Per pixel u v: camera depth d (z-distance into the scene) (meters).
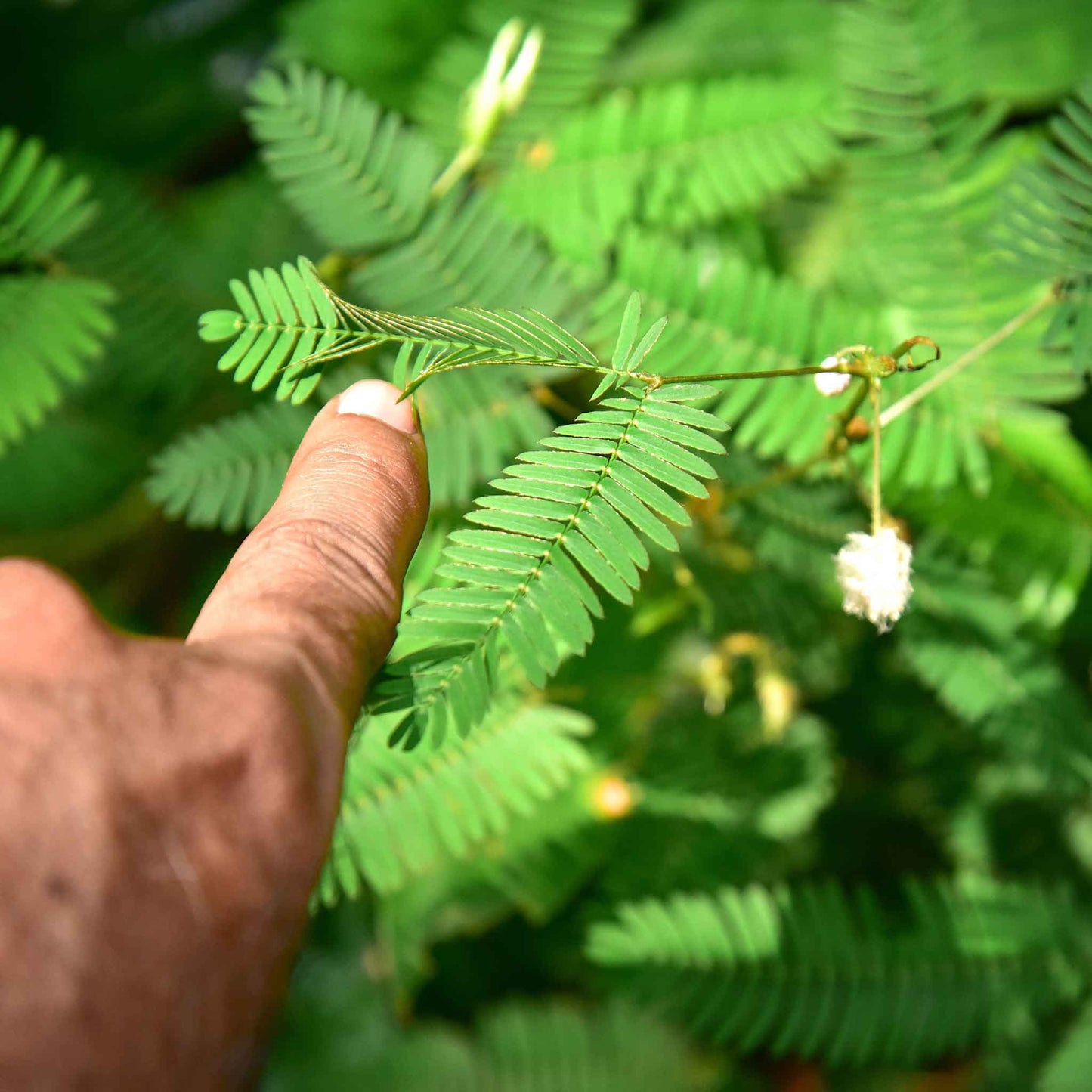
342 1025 0.52
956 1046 0.44
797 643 0.45
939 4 0.41
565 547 0.28
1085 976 0.45
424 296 0.40
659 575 0.42
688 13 0.54
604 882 0.47
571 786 0.46
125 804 0.23
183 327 0.50
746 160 0.45
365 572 0.27
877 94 0.41
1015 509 0.43
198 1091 0.23
